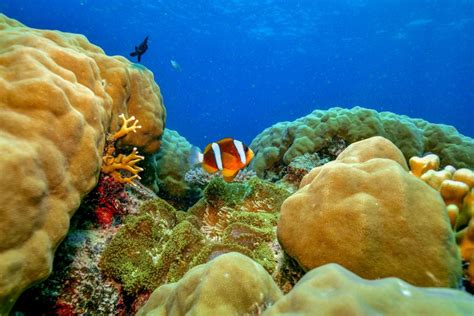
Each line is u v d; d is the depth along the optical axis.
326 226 2.13
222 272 1.88
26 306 2.77
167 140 7.92
